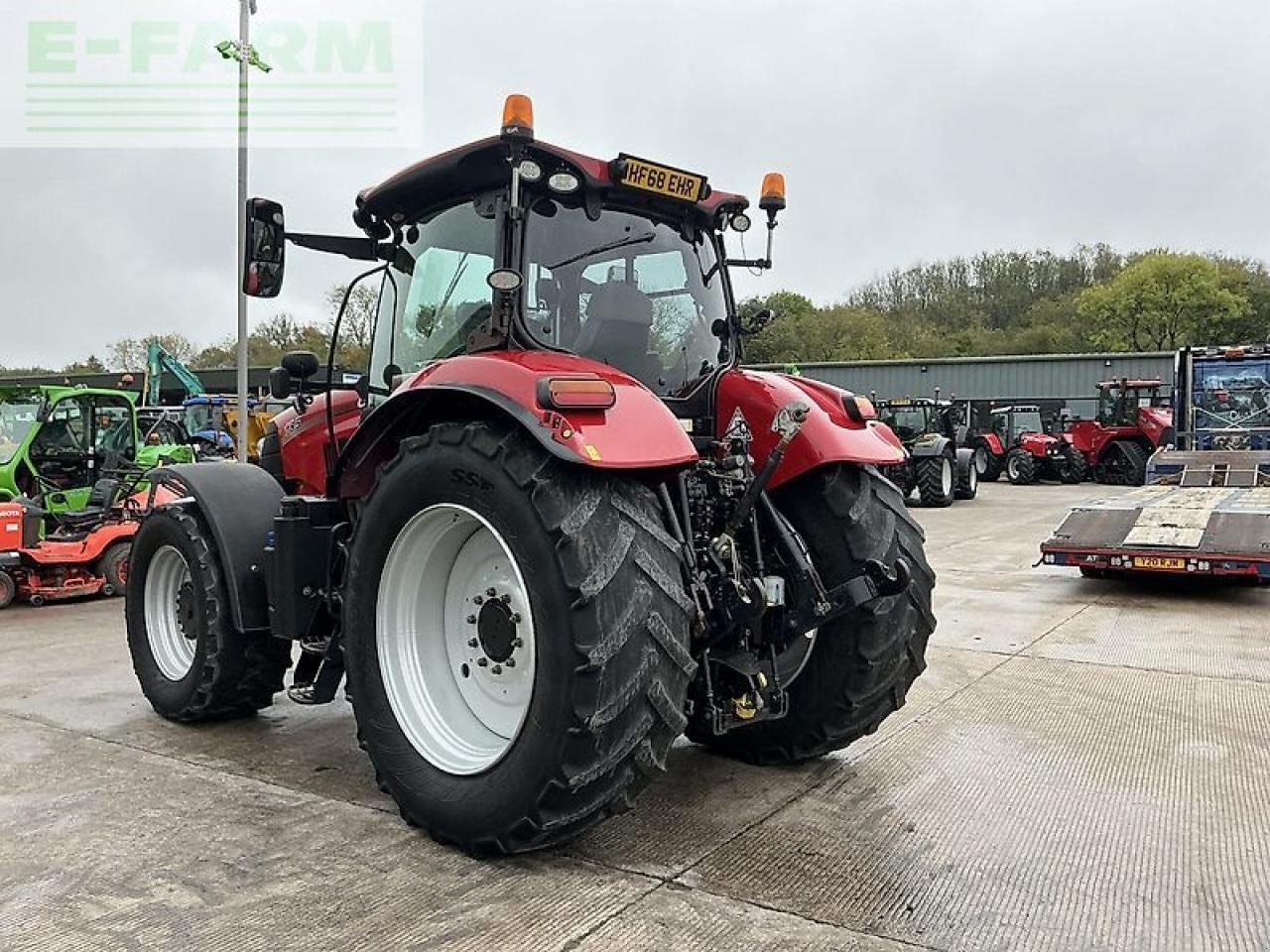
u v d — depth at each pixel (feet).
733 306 12.44
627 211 11.20
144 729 13.56
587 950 7.56
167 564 14.53
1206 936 7.91
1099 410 79.10
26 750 12.58
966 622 21.70
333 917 8.04
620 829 10.00
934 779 11.57
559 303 10.55
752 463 11.14
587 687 8.22
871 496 11.37
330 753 12.50
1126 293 158.51
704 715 9.84
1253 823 10.28
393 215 12.08
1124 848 9.62
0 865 9.05
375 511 10.02
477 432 9.05
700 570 9.85
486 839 8.91
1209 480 33.47
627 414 8.84
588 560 8.34
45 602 25.86
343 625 10.52
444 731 9.88
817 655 11.43
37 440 30.19
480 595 9.94
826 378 112.06
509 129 9.73
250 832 9.82
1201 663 17.67
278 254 12.39
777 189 12.76
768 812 10.50
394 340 12.16
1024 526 44.01
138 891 8.52
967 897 8.54
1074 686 16.02
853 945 7.70
